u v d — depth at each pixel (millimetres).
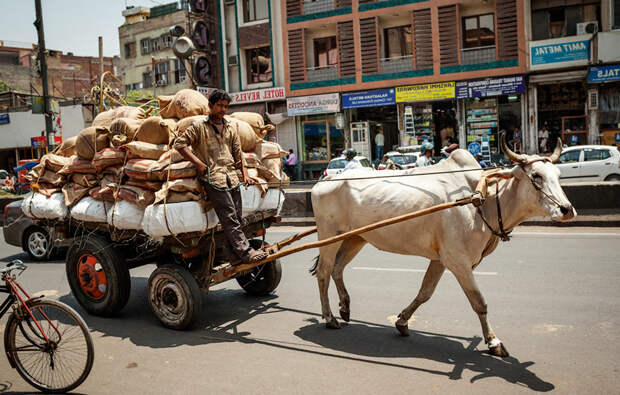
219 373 4281
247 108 27094
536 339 4711
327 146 26031
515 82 21344
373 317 5598
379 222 4523
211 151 5125
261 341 5023
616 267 7074
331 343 4891
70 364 3961
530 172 4230
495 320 5270
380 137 24891
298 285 7168
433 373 4109
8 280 4121
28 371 4168
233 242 5113
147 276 8164
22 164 25469
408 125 24031
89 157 6051
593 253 8055
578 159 15766
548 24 21391
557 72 20828
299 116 26297
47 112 18453
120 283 5766
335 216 5266
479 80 22078
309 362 4445
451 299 6055
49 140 18562
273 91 26234
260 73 27641
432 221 4598
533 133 21562
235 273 5328
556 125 21719
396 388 3865
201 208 5094
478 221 4488
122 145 5590
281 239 11086
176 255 5777
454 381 3949
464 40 22922
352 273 7629
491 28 22406
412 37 23172
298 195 13750
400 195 4809
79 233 6562
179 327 5375
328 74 25328
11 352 4199
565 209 3994
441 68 22734
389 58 23984
